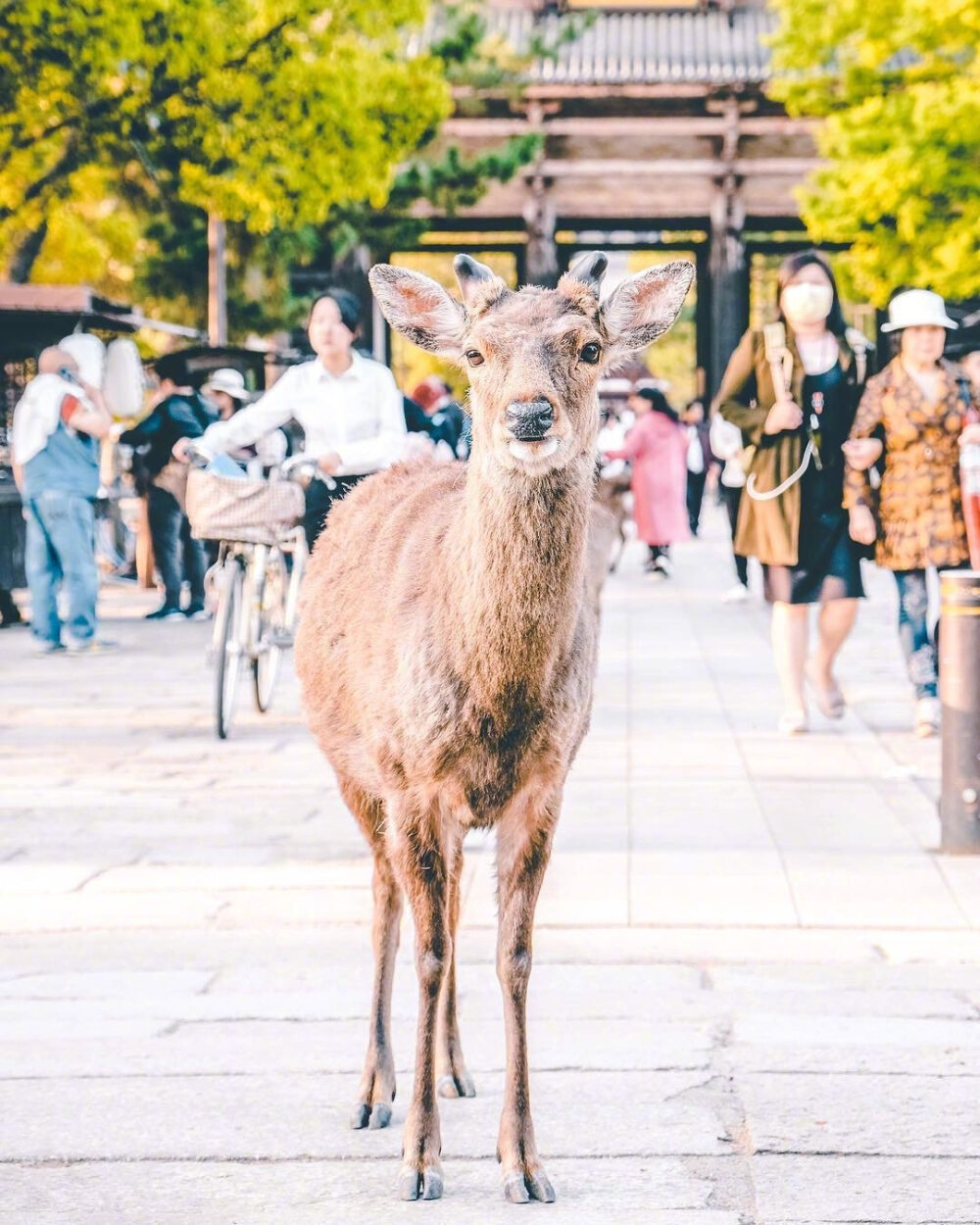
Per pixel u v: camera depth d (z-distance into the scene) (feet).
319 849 26.61
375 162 76.07
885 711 37.81
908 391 34.17
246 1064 17.88
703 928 22.41
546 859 15.83
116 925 22.79
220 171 72.84
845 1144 15.81
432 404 58.08
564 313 15.39
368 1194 14.98
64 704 40.29
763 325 34.06
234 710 37.27
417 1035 15.33
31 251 97.09
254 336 102.53
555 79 147.13
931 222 92.48
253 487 34.99
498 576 14.88
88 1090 17.20
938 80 94.84
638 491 72.59
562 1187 15.03
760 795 29.73
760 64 150.71
